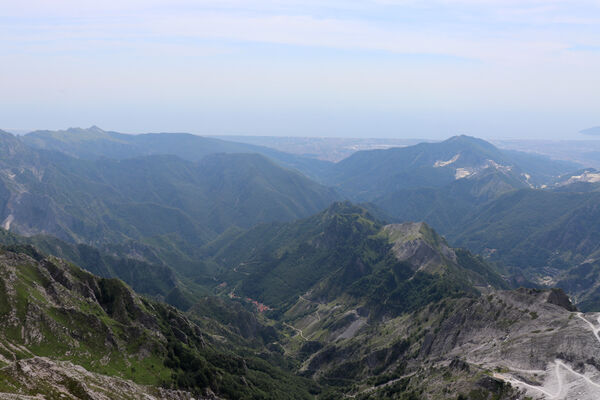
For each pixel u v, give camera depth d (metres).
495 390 173.00
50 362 139.00
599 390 151.12
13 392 117.75
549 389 161.25
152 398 169.38
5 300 170.25
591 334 175.62
